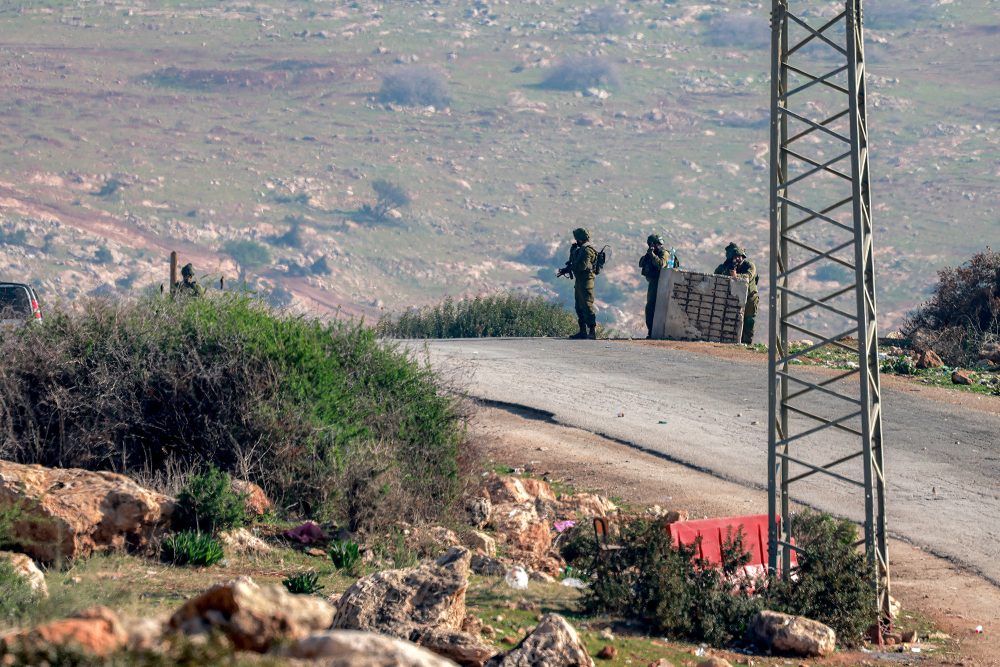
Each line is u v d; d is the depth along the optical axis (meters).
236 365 54.69
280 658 13.95
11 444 50.75
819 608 40.56
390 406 59.81
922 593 48.62
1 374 51.78
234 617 17.38
